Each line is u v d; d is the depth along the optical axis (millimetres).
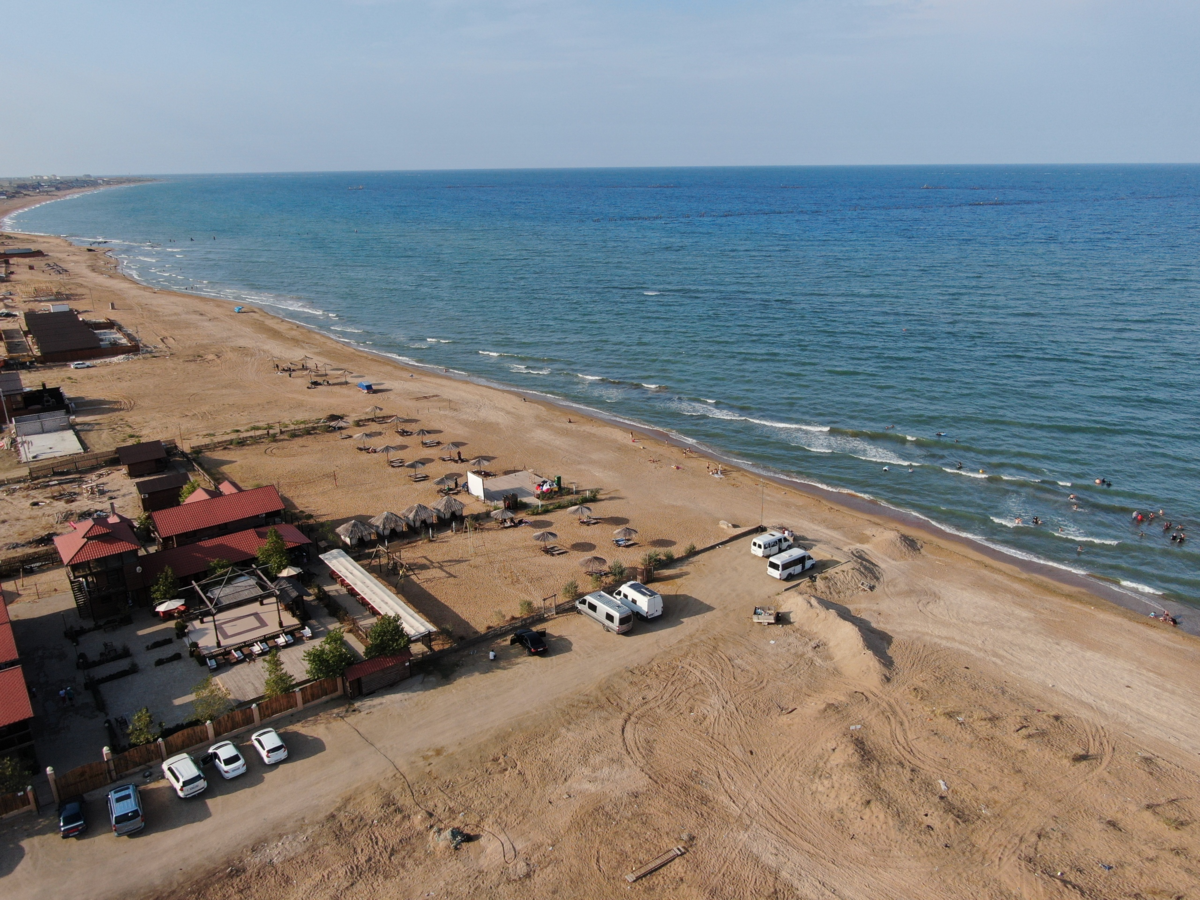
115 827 31312
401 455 78188
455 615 49594
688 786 35125
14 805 32781
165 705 39969
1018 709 40938
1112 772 36312
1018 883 29906
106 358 114312
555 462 77500
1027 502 69500
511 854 31266
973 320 130500
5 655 38844
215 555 51875
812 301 149000
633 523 64062
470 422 89062
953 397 95312
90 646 45188
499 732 38594
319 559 56438
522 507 67062
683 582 54406
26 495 67000
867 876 30406
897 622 49969
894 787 34688
